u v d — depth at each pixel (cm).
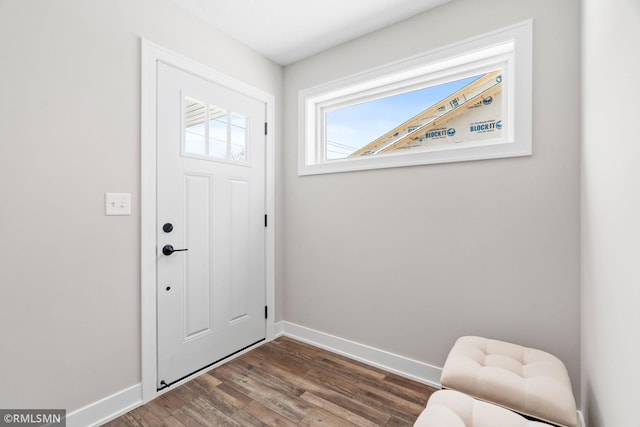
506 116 173
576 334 144
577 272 144
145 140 165
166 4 177
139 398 163
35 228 129
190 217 190
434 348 184
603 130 97
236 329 221
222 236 211
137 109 163
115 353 154
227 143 215
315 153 252
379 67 206
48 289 133
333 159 249
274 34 214
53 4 133
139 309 164
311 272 243
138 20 163
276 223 255
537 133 153
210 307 203
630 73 71
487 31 168
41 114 130
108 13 152
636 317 68
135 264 162
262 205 243
